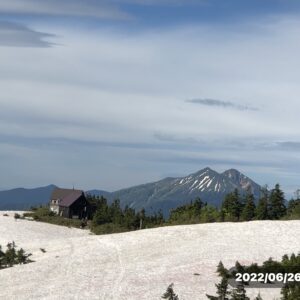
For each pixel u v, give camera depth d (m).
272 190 122.69
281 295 53.28
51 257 74.00
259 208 120.44
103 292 55.91
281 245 74.31
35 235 107.50
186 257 69.06
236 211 124.62
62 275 63.34
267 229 84.19
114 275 62.34
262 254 69.25
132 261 69.12
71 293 55.78
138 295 54.56
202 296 53.59
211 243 76.19
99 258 71.50
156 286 57.31
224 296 50.62
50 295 55.47
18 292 57.09
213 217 121.44
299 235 80.50
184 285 57.31
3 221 120.06
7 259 73.00
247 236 79.94
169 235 82.88
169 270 63.44
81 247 79.88
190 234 82.62
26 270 66.44
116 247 78.00
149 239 81.31
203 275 60.88
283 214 120.81
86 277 61.88
